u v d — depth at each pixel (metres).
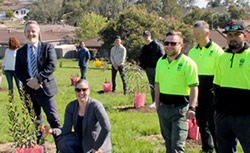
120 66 10.96
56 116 4.90
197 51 4.71
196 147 5.20
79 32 60.69
